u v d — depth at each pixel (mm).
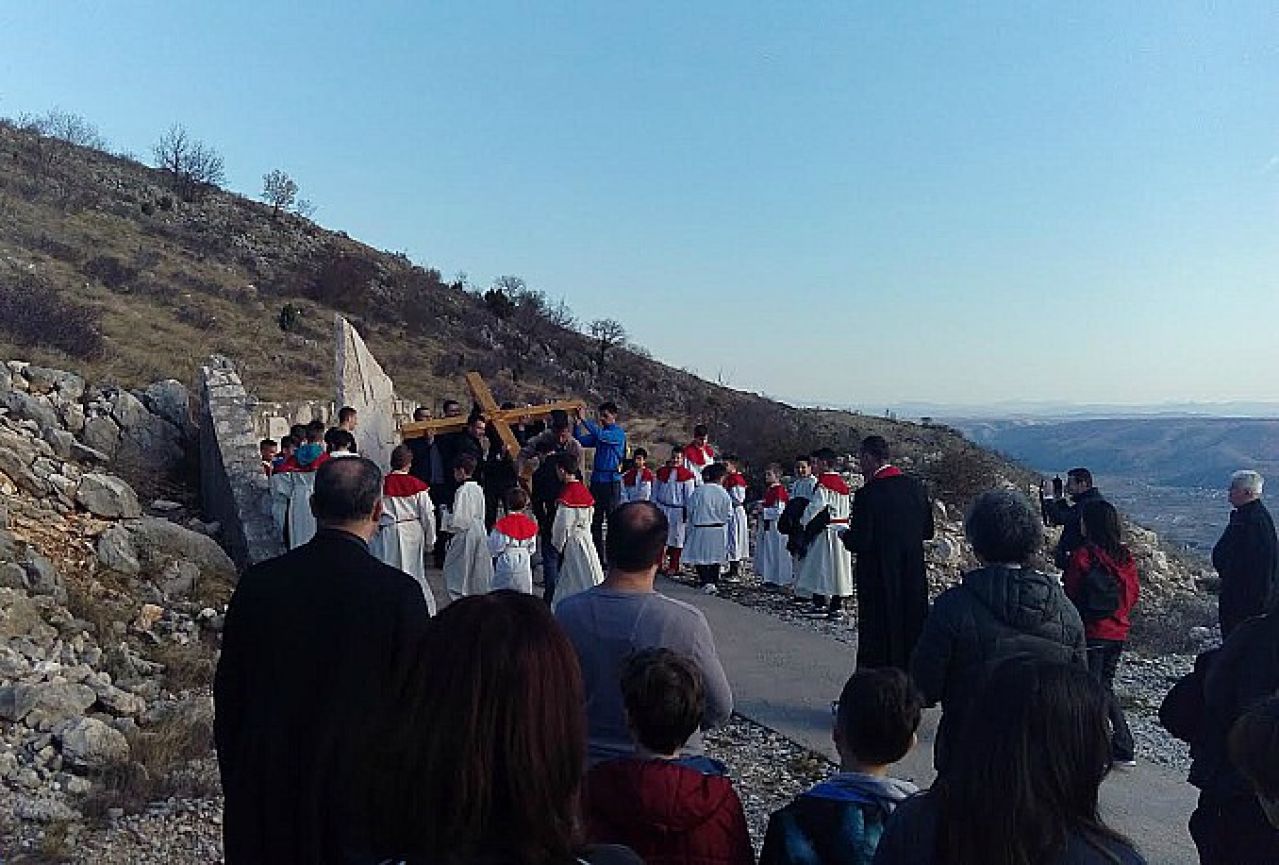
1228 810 3629
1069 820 2037
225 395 14883
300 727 3580
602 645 3842
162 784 6754
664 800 2885
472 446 15469
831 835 2857
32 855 5758
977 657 4129
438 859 1633
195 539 11906
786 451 28781
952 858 2086
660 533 3994
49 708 7328
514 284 54031
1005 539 4301
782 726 8359
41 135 45188
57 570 10125
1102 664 7168
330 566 3760
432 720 1698
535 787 1669
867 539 7688
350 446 11305
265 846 3551
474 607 1825
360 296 39250
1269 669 3627
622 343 54656
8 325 17438
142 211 39625
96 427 14438
